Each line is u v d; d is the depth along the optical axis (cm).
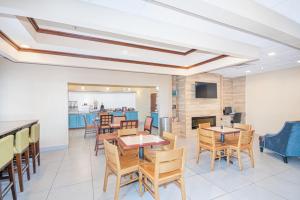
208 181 256
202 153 392
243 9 168
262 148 394
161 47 389
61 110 435
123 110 909
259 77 596
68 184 249
